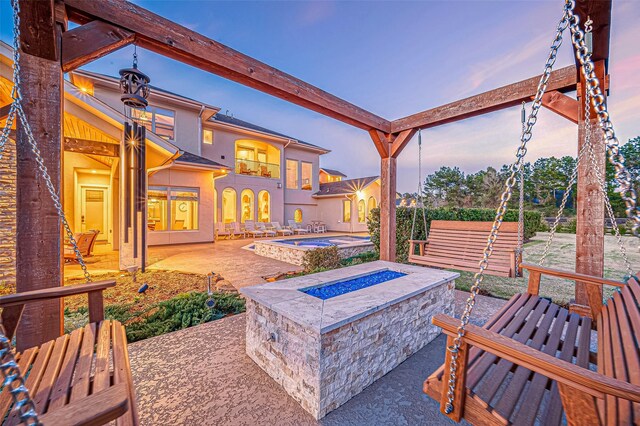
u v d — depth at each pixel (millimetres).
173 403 2045
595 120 3176
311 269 6328
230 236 14016
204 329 3322
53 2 2012
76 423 785
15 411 1166
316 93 3883
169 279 5750
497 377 1465
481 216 9297
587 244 3273
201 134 13242
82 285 1917
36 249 2096
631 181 1177
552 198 21438
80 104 5664
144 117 11516
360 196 18281
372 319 2324
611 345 1556
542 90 1414
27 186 2076
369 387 2273
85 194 9969
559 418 1283
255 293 2668
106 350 1584
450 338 1372
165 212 11273
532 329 2000
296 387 2082
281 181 16812
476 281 1394
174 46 2701
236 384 2277
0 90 5113
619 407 1012
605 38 2537
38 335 2084
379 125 4852
